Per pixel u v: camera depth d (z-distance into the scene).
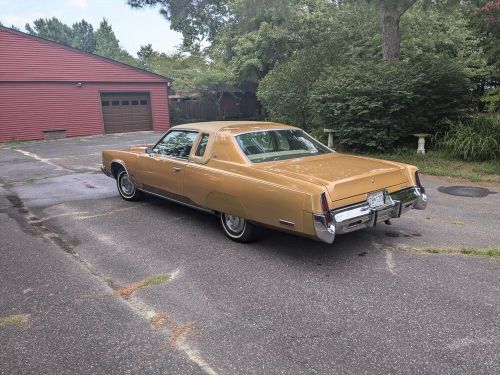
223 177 4.48
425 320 3.00
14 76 18.11
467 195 6.73
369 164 4.51
